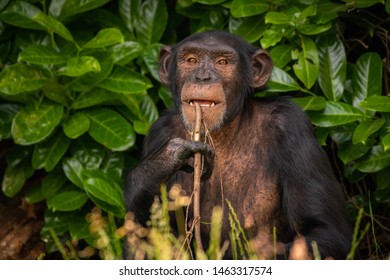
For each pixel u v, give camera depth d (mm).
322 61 7766
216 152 6523
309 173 6234
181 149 5801
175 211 6465
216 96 6055
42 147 7926
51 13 8016
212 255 5688
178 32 9055
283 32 7617
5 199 8672
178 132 6734
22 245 8516
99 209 7969
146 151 6840
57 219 8070
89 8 8016
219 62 6367
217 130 6133
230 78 6340
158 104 8758
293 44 7742
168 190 6594
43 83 7707
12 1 8086
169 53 6828
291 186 6258
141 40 8414
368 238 8070
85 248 7879
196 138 5906
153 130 6859
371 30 8320
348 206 8148
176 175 6609
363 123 7238
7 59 8367
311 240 5867
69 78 7938
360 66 7688
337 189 6348
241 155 6508
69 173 7887
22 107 7887
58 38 8219
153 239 5824
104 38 7535
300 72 7566
